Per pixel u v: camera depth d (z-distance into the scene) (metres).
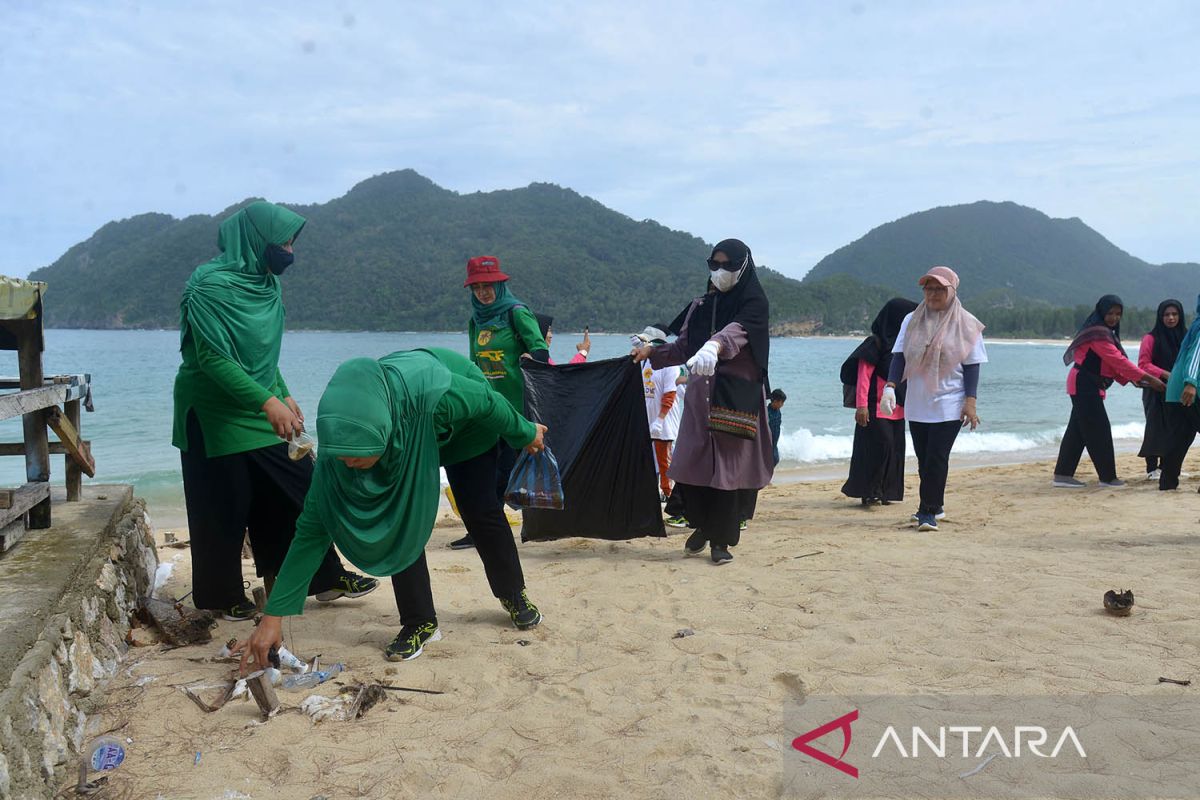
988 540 6.53
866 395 8.38
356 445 3.27
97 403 22.86
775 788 2.86
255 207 4.20
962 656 3.93
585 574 5.67
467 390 3.86
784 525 7.66
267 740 3.26
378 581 5.12
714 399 5.57
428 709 3.54
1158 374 8.83
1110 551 5.96
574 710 3.49
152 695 3.67
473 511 4.37
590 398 5.88
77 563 3.84
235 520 4.30
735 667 3.91
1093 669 3.72
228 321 4.00
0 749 2.52
